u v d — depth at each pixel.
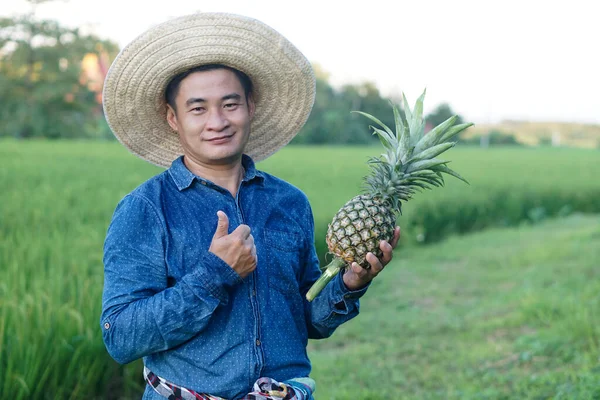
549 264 8.98
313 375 5.36
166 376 2.13
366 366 5.54
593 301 6.38
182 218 2.17
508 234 12.95
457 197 14.61
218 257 1.99
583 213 17.94
